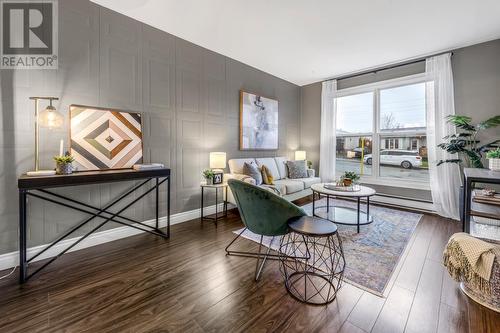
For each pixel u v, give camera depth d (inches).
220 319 55.0
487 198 93.7
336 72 176.9
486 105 125.9
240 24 109.7
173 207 123.8
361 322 54.2
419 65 149.9
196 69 131.7
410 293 65.1
